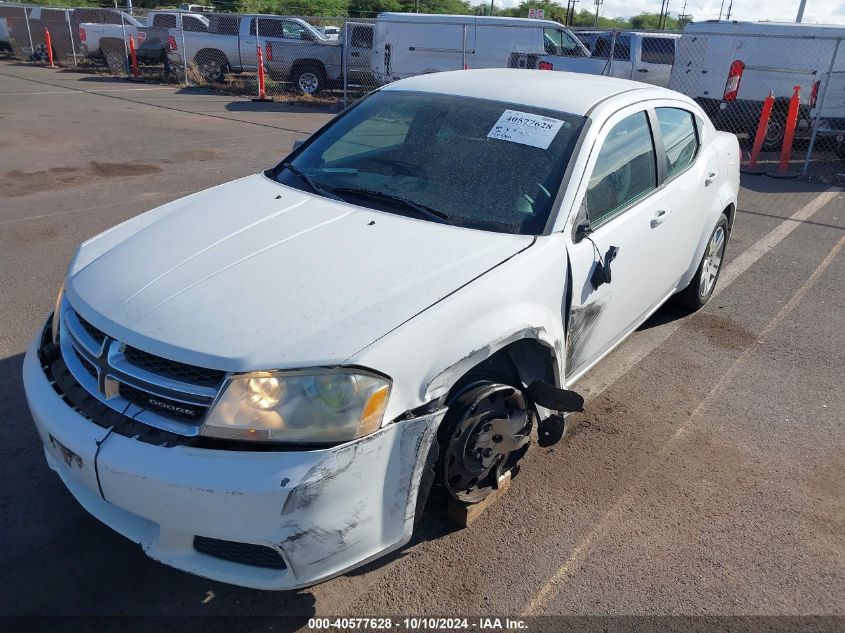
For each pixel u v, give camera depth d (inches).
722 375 180.2
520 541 119.6
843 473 142.9
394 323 96.4
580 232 127.0
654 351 191.6
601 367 181.5
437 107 148.3
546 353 121.6
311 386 88.9
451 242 116.6
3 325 187.2
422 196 129.8
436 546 117.6
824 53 491.2
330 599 106.4
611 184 140.6
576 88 154.8
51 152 400.5
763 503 132.5
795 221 325.7
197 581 108.7
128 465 88.7
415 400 96.3
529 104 143.9
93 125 492.7
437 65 645.9
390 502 95.8
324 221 122.3
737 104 524.7
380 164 139.3
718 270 221.5
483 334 104.8
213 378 89.9
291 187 139.6
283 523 86.7
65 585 106.6
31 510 121.0
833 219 331.6
